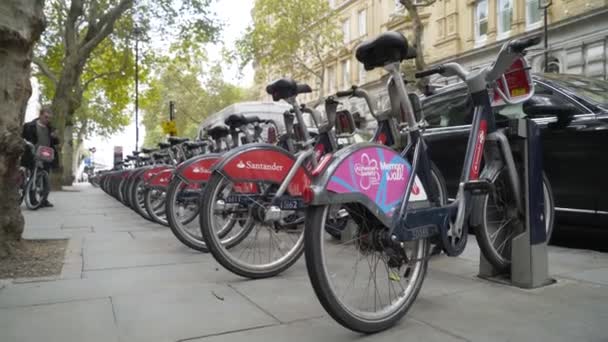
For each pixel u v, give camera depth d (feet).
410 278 8.40
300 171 12.51
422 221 8.38
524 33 67.46
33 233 18.62
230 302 9.24
